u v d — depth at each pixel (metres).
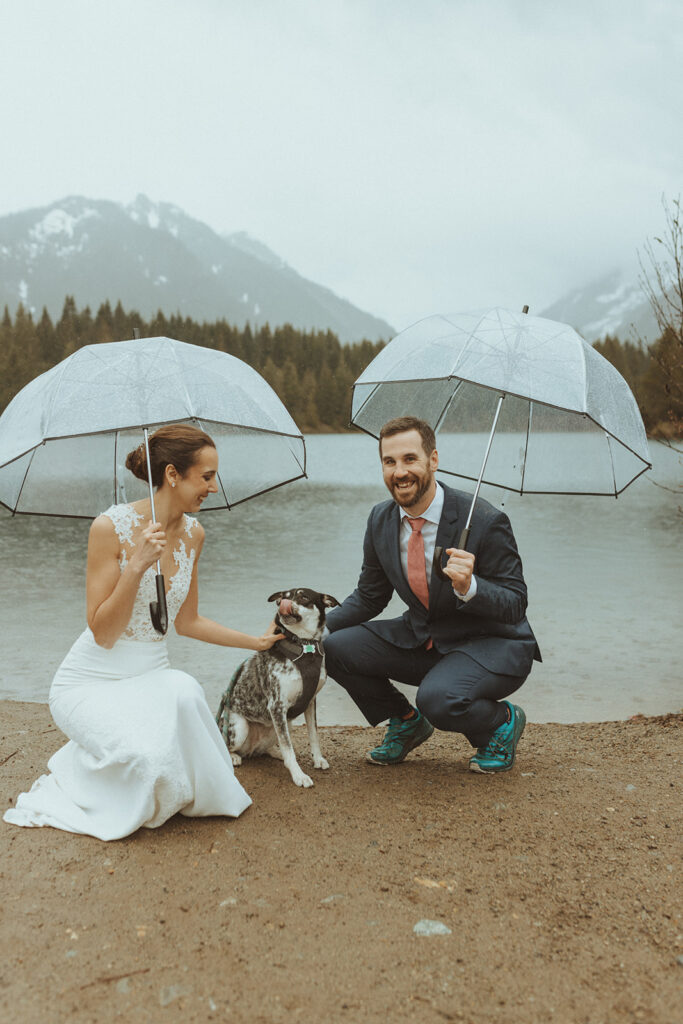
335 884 2.72
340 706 5.70
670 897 2.66
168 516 3.25
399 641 3.87
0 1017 2.01
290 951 2.32
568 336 3.51
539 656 3.86
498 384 3.27
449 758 4.17
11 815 3.18
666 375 4.85
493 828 3.20
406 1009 2.08
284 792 3.59
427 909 2.57
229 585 10.41
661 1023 2.03
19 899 2.57
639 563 12.98
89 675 3.22
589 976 2.23
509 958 2.31
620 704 5.52
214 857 2.90
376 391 4.24
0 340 124.31
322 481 39.50
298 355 155.38
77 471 3.61
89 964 2.24
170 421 3.00
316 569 11.90
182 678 3.16
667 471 20.50
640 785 3.68
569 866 2.87
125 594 3.01
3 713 4.91
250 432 3.66
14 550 14.91
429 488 3.57
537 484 3.99
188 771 3.12
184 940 2.36
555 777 3.80
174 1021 2.01
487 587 3.46
